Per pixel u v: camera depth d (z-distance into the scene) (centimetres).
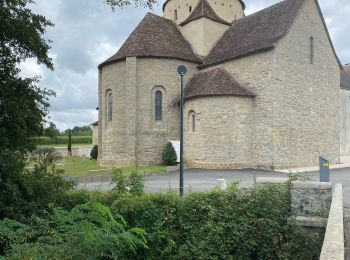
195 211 1004
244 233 962
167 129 2788
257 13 3012
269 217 976
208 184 1697
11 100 948
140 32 2962
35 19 1049
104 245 568
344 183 1688
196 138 2530
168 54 2789
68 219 578
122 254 791
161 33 3039
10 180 864
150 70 2775
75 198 1006
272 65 2400
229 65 2700
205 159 2472
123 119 2805
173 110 2802
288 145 2462
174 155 2661
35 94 1011
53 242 527
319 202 977
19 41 1009
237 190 1044
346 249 759
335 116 2894
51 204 729
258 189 1025
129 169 2373
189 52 3002
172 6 3512
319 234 936
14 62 1025
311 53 2698
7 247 584
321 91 2759
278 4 2848
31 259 445
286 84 2470
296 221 955
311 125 2655
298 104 2555
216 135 2439
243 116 2447
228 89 2444
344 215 971
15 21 977
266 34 2606
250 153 2467
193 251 949
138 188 1109
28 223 805
